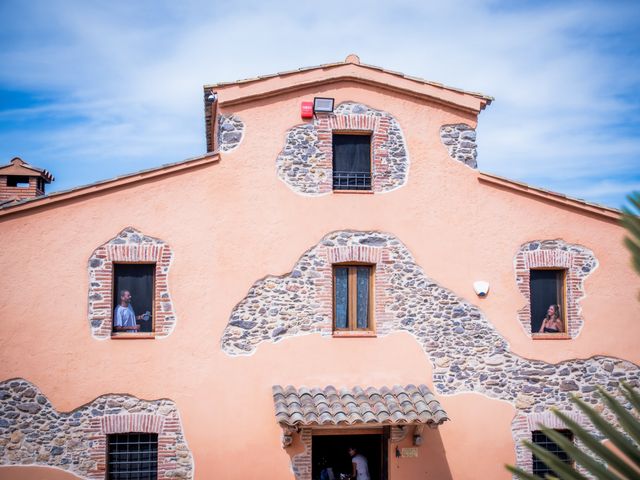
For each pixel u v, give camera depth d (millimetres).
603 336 14039
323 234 13406
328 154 13633
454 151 14070
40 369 12109
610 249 14258
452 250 13766
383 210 13664
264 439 12625
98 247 12531
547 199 14133
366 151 14039
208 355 12688
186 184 13016
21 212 12305
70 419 12109
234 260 13023
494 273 13844
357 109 13844
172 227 12852
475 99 14125
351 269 13602
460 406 13367
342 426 12398
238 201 13180
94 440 12125
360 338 13250
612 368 13984
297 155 13539
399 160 13852
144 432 12336
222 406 12602
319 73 13711
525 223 14062
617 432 4367
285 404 12156
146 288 12812
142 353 12469
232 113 13430
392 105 13977
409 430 13156
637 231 3920
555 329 14117
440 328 13531
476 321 13664
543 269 14195
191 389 12539
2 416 11930
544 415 13617
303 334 13078
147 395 12383
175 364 12547
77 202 12539
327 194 13531
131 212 12727
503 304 13797
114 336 12422
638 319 14188
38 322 12188
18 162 17906
